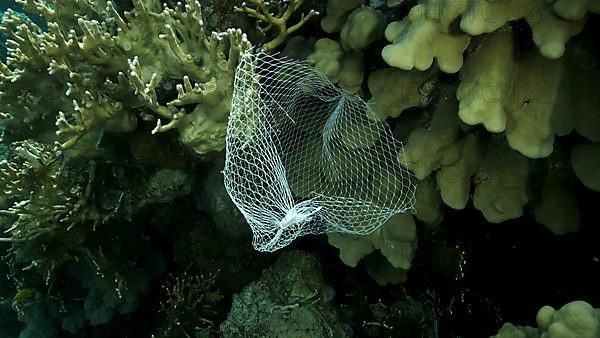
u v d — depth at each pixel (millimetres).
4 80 614
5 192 792
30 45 595
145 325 1170
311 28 691
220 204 730
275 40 611
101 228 871
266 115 574
